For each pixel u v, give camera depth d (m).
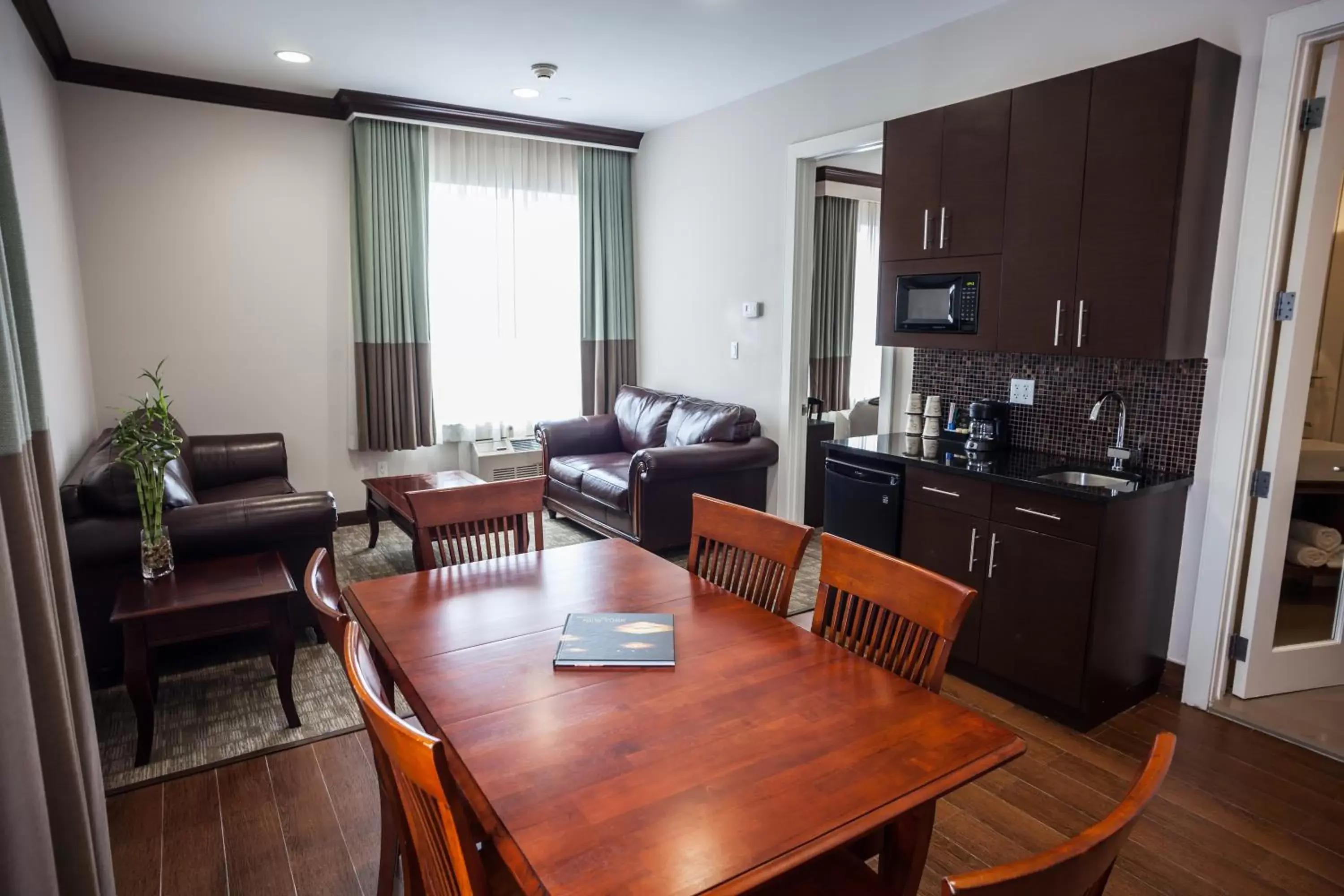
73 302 3.96
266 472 4.61
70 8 3.36
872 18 3.43
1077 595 2.63
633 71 4.22
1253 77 2.57
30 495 1.24
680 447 4.45
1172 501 2.79
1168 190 2.51
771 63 4.08
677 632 1.74
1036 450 3.37
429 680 1.50
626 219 5.82
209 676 3.08
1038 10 3.14
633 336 5.95
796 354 4.57
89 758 1.47
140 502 2.69
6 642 1.10
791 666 1.57
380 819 2.10
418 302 5.14
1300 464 2.86
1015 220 2.99
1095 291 2.74
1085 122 2.73
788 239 4.48
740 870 1.00
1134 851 2.11
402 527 4.04
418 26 3.57
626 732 1.32
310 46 3.85
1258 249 2.58
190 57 4.03
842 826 1.09
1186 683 2.89
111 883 1.53
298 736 2.64
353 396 5.17
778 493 4.74
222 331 4.75
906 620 1.66
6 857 1.10
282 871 2.00
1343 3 2.32
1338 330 2.86
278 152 4.78
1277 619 2.89
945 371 3.77
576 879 0.97
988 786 2.39
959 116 3.16
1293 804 2.31
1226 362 2.70
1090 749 2.60
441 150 5.18
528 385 5.70
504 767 1.21
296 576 3.24
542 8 3.33
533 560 2.25
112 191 4.36
